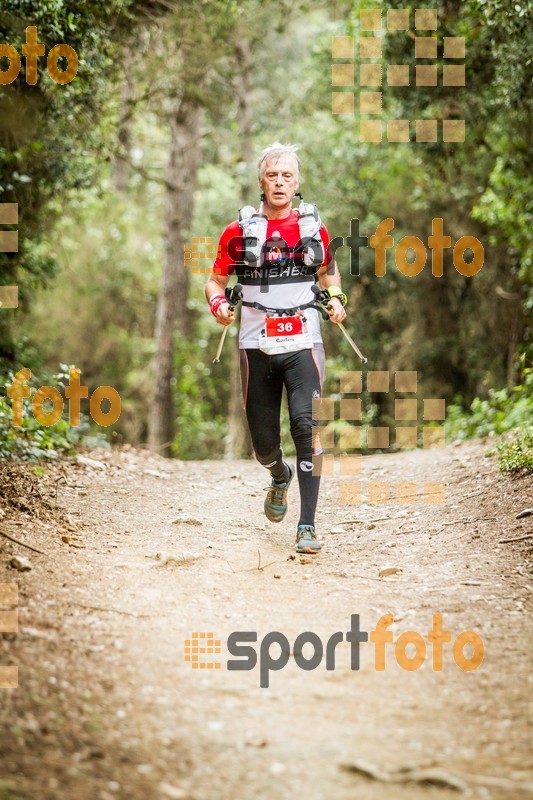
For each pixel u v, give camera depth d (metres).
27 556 6.94
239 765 4.19
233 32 19.00
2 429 10.46
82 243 34.50
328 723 4.66
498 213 18.88
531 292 20.28
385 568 7.17
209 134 29.80
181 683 5.03
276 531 8.62
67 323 34.66
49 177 15.67
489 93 16.27
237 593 6.65
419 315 27.42
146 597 6.36
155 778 4.01
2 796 3.69
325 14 30.25
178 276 30.89
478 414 17.69
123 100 18.00
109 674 5.01
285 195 7.34
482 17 12.58
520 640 5.71
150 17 15.83
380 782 4.07
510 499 8.95
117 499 9.61
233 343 28.59
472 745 4.43
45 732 4.27
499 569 7.07
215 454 34.19
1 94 12.70
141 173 27.23
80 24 12.75
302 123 29.19
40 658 5.05
